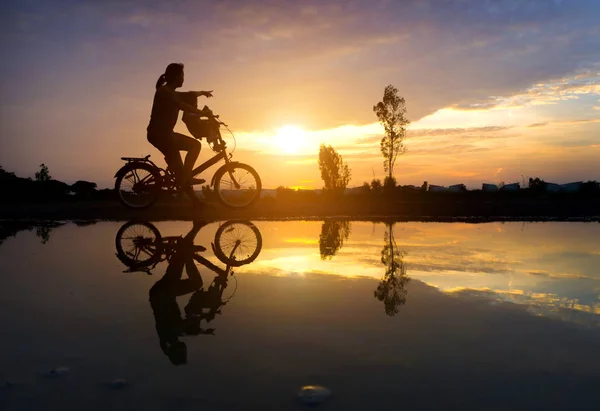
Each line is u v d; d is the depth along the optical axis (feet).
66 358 5.19
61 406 4.11
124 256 12.30
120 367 4.96
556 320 6.73
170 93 18.98
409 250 13.83
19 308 7.18
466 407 4.15
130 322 6.50
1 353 5.33
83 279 9.37
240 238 16.40
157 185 20.62
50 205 32.81
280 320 6.64
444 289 8.68
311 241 15.79
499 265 11.30
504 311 7.20
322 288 8.65
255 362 5.11
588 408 4.13
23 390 4.42
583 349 5.57
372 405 4.17
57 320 6.57
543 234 19.16
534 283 9.25
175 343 5.66
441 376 4.79
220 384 4.57
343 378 4.73
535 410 4.09
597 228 22.31
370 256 12.55
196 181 20.71
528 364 5.11
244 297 7.97
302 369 4.93
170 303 7.51
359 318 6.75
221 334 6.03
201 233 17.70
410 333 6.11
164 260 11.73
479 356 5.33
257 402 4.20
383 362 5.15
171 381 4.62
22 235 16.93
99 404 4.15
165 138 19.26
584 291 8.58
